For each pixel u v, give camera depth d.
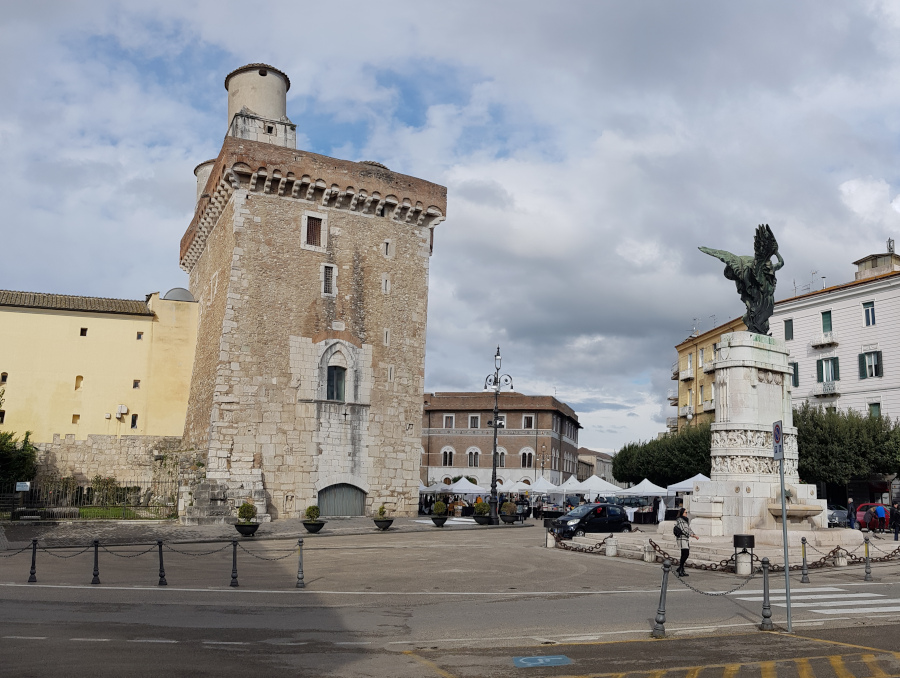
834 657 12.16
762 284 30.20
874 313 55.41
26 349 50.53
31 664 10.94
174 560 26.45
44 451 48.06
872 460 48.34
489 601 18.22
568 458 113.94
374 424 47.69
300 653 12.17
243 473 42.69
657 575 23.23
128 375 52.28
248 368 43.81
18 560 26.14
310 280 46.56
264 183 45.59
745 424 28.05
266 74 53.62
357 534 37.53
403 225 50.88
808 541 26.28
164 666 10.95
